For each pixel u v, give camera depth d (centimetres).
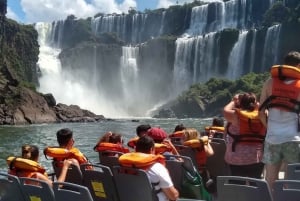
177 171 948
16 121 8531
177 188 952
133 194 809
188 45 16475
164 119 13262
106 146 1072
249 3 18088
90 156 3064
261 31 15050
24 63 15788
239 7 18138
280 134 806
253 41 15162
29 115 8819
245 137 889
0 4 14350
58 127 7269
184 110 15162
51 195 777
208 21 18900
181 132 1249
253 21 18012
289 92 805
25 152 912
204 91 15212
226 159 924
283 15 17112
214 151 1141
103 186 852
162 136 1049
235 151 899
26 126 7612
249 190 687
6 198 827
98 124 8588
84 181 880
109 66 17700
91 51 17838
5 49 14288
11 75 9606
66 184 767
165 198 797
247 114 884
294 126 805
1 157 3180
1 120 8369
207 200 975
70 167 896
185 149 1068
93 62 17788
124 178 812
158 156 810
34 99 9138
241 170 894
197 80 16200
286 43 14375
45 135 5381
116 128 7106
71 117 9838
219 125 1337
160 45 17125
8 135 5384
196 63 16225
